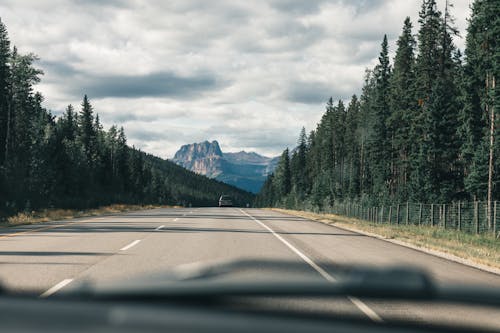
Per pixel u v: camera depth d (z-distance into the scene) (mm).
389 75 78125
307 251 13359
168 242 14984
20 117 79188
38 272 9227
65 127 117062
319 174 120812
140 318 1416
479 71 48312
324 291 2008
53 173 62781
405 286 1888
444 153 55750
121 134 138000
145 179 165250
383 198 57688
